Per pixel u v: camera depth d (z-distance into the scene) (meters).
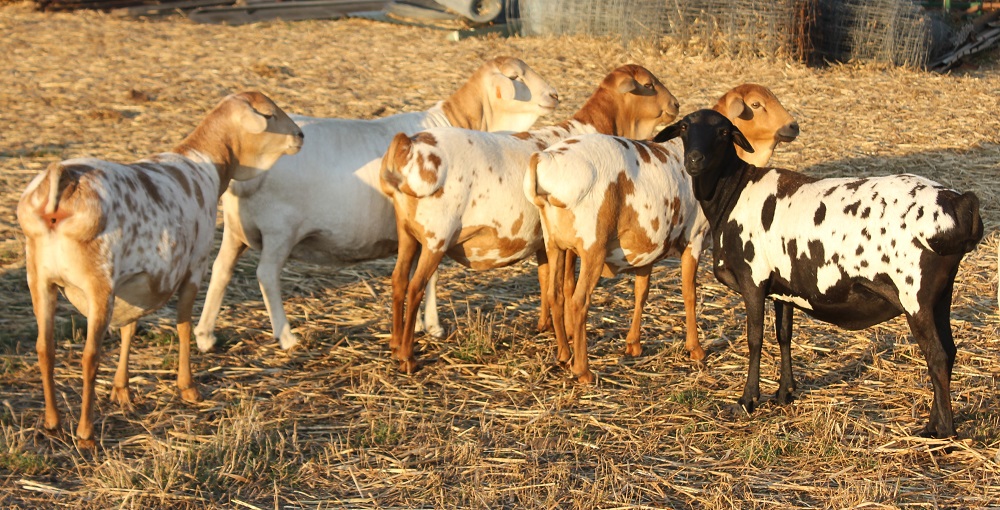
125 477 5.10
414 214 6.50
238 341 7.29
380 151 7.14
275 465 5.33
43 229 5.20
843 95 15.25
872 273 5.26
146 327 7.43
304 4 23.78
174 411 6.11
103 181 5.32
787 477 5.18
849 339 7.15
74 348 7.02
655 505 4.93
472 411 6.11
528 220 6.79
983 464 5.21
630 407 6.12
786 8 17.25
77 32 21.41
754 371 6.00
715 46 17.86
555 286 6.63
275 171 6.75
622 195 6.39
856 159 11.90
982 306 7.70
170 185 5.89
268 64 17.86
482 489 5.05
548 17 19.80
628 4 18.53
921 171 11.41
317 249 7.20
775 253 5.74
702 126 5.88
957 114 14.16
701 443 5.62
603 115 7.67
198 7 24.66
